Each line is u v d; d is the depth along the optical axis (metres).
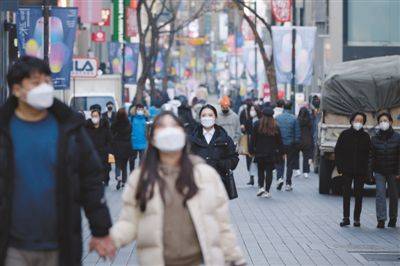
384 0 79.19
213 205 12.01
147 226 11.88
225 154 24.56
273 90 68.44
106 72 90.00
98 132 41.50
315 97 54.22
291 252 24.91
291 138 42.47
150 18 77.31
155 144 11.98
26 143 11.79
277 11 74.00
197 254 11.95
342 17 79.62
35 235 11.71
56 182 11.78
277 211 34.59
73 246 11.84
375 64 42.34
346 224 30.33
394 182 29.91
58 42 40.22
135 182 12.08
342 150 29.88
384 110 41.25
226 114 40.75
